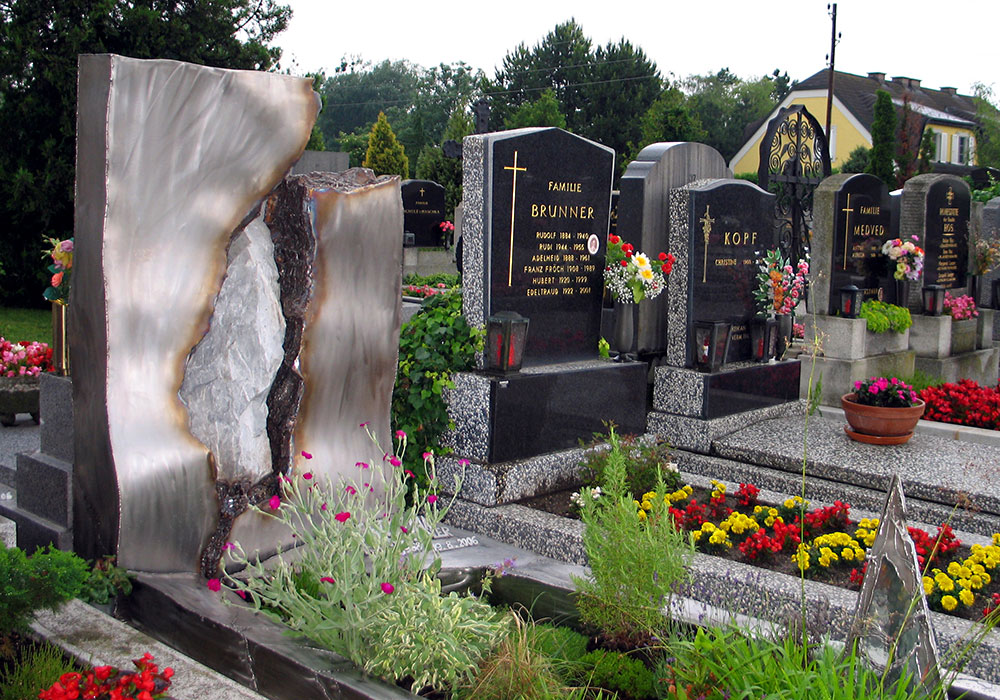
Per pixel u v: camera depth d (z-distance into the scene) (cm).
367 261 523
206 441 462
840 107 3997
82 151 415
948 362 1059
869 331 953
